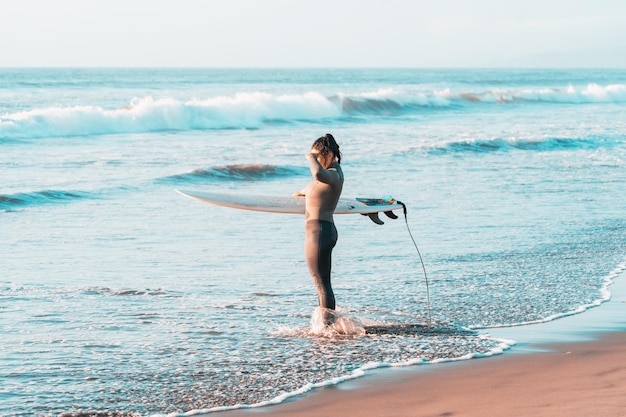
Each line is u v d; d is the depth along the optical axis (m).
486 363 6.64
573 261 11.48
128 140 29.84
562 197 17.95
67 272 10.40
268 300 9.13
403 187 19.05
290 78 143.25
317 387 6.01
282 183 20.70
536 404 5.40
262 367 6.57
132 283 9.84
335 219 14.93
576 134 34.56
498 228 14.05
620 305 8.98
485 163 24.47
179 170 21.86
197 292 9.44
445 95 61.28
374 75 186.88
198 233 13.45
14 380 6.18
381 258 11.53
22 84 79.75
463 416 5.21
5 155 24.03
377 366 6.58
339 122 41.50
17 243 12.30
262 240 12.95
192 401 5.72
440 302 9.05
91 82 93.81
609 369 6.38
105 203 16.50
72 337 7.47
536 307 8.84
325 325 7.74
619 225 14.61
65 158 23.83
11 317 8.15
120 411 5.52
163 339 7.45
